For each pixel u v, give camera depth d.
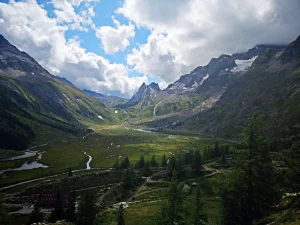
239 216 44.81
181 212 43.84
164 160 157.88
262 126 44.75
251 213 44.44
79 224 60.81
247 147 44.75
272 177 45.31
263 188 42.94
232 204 45.31
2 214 54.09
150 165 158.75
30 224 67.56
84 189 125.38
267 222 42.38
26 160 188.00
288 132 198.50
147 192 110.75
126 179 121.81
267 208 47.19
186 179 118.56
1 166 168.62
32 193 119.81
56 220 74.44
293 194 50.34
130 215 80.38
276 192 43.88
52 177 149.25
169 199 43.66
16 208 100.56
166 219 43.03
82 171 162.00
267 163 44.81
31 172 157.25
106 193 113.81
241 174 43.44
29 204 106.31
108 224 69.00
